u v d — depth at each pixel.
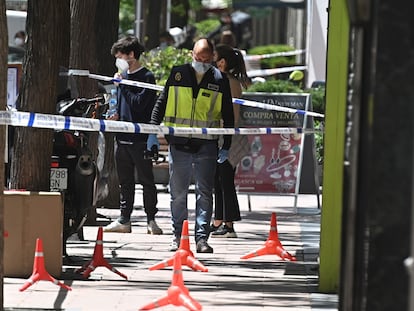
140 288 17.23
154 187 24.36
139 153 24.00
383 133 9.01
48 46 19.28
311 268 19.70
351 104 10.02
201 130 20.47
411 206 8.99
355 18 9.34
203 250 21.48
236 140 23.84
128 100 23.70
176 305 15.38
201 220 21.48
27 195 17.94
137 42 23.98
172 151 21.14
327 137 16.84
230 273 18.97
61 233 18.12
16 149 19.14
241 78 24.34
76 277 18.12
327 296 16.78
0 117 14.05
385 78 9.00
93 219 25.66
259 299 16.39
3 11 13.96
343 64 16.67
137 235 24.16
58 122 16.77
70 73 20.69
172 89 20.95
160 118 21.27
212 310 15.39
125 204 24.48
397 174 9.00
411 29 8.98
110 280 17.95
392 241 9.03
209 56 21.06
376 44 9.01
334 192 16.94
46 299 16.14
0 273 14.16
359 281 9.45
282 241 23.78
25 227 17.97
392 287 9.07
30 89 19.30
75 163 19.56
